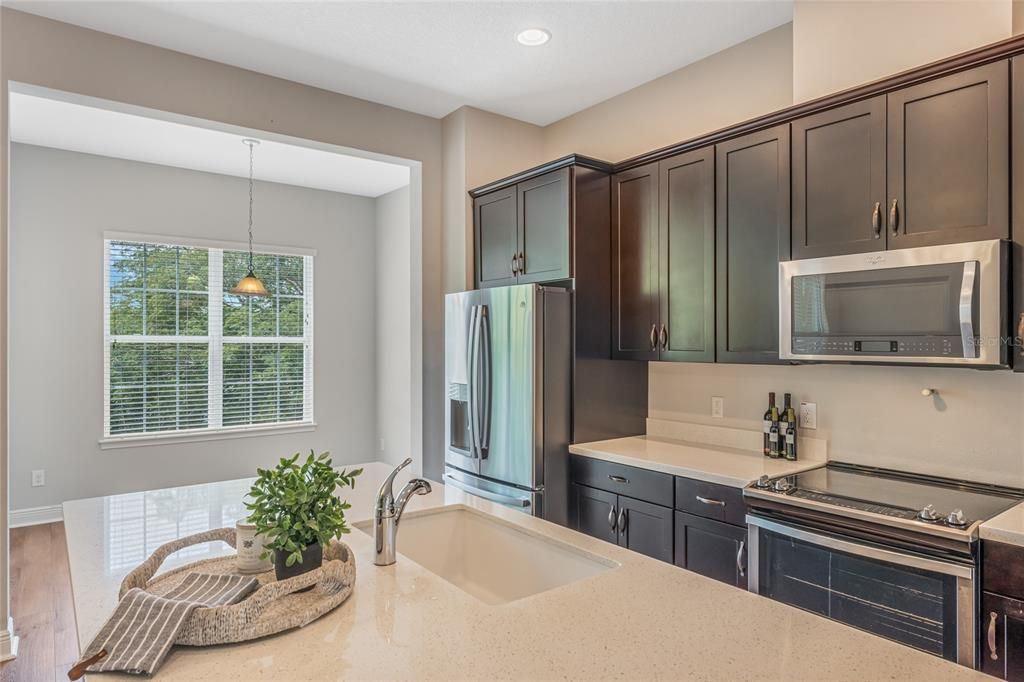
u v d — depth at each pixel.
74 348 4.73
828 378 2.64
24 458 4.55
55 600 3.36
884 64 2.29
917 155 2.04
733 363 2.79
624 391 3.35
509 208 3.49
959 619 1.66
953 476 2.26
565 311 3.11
